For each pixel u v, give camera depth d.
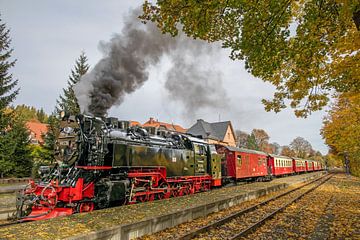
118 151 10.16
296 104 7.56
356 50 6.41
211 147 18.50
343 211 10.55
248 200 13.66
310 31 5.64
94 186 9.36
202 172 16.66
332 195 15.94
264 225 8.33
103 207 9.78
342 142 19.14
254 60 5.86
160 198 12.72
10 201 11.20
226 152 21.83
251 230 7.55
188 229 7.58
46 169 9.61
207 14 5.41
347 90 7.42
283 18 5.32
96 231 5.67
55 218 7.57
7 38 25.03
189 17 5.54
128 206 9.68
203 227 7.25
